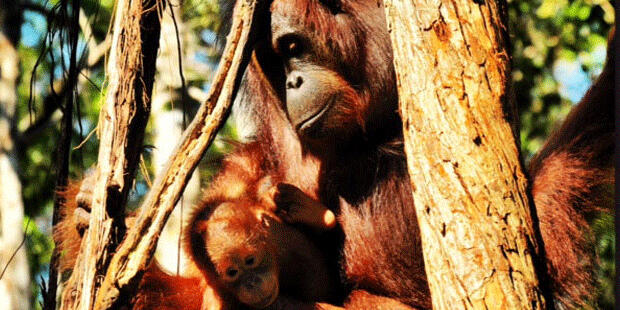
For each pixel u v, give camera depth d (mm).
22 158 16078
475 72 3330
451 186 3260
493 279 3172
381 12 5191
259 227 5406
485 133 3289
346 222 5414
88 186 5543
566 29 12281
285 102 5422
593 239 5285
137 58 4641
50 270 5105
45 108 16141
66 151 5336
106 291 3967
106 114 4633
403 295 5262
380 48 5121
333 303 5480
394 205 5309
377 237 5312
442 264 3252
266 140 5980
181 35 13477
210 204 5805
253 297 5207
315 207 5352
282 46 5094
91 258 4445
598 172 5234
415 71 3369
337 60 5066
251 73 5875
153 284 5621
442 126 3305
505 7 3586
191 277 5891
